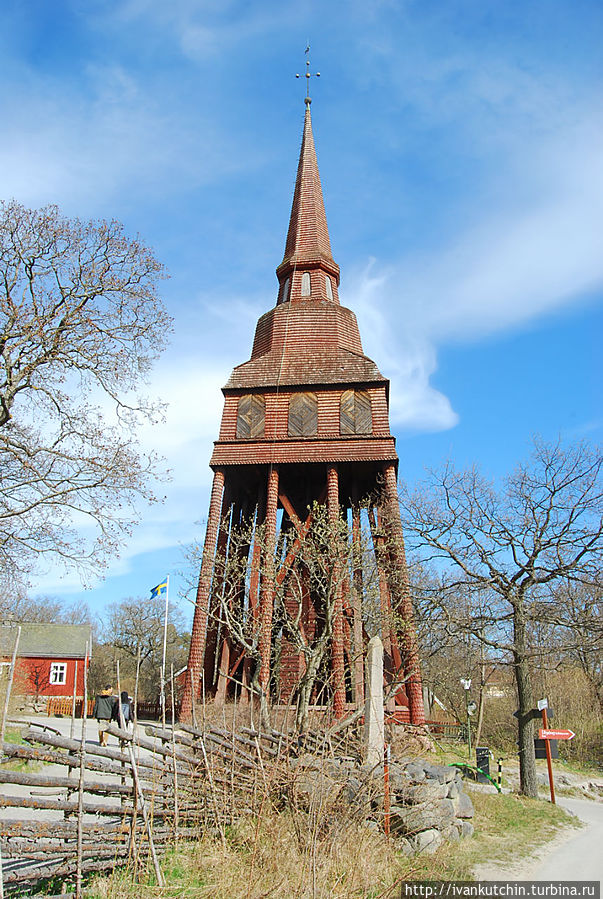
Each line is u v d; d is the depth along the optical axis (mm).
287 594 29297
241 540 30359
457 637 24938
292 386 32094
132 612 70812
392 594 25906
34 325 23812
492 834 15180
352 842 10273
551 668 24297
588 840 15367
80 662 55750
